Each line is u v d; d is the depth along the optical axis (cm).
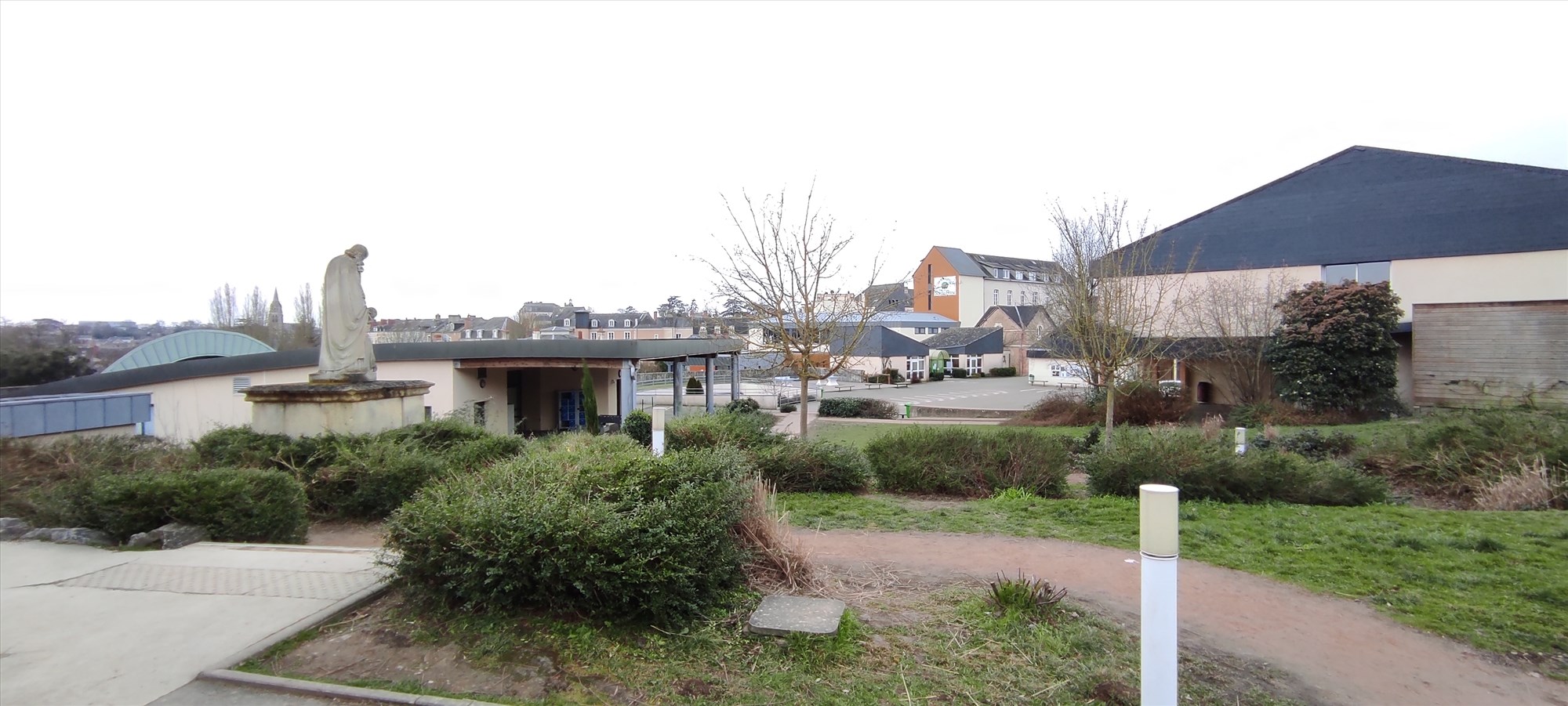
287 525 738
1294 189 2964
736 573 514
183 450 1044
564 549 443
